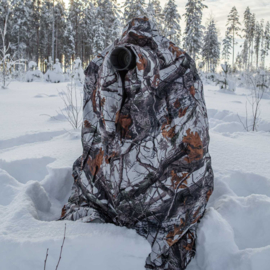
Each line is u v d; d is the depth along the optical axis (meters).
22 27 37.41
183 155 1.53
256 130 4.34
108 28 44.16
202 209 1.61
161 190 1.49
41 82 16.89
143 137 1.47
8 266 1.31
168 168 1.52
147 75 1.40
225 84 11.93
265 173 2.37
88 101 1.79
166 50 1.54
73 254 1.33
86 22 46.66
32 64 20.03
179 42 33.53
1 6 29.42
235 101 7.82
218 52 46.72
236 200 1.87
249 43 53.34
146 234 1.49
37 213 1.89
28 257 1.32
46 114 5.19
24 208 1.71
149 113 1.45
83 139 1.81
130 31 1.54
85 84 1.78
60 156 2.77
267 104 7.38
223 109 5.85
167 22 32.34
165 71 1.53
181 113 1.53
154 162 1.48
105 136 1.59
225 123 4.49
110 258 1.34
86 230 1.50
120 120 1.52
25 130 4.07
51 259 1.32
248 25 54.19
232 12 52.66
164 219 1.48
